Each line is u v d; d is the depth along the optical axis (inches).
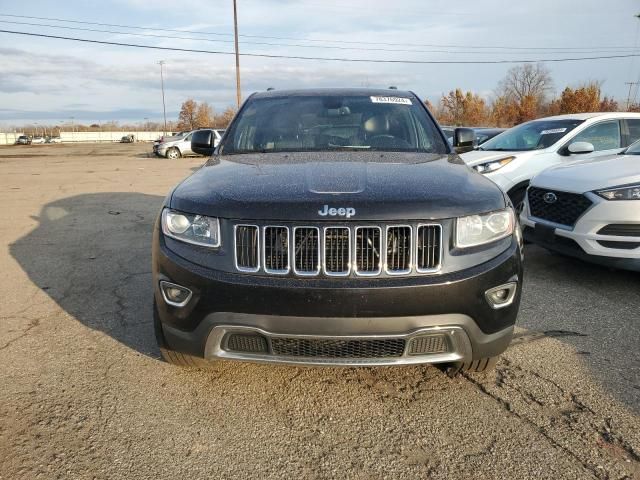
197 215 92.7
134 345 128.3
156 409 100.4
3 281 182.1
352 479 81.5
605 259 165.0
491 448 88.2
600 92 2116.1
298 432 93.6
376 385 109.0
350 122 142.9
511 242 95.3
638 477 80.3
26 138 2903.5
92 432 93.0
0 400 103.0
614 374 112.6
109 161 950.4
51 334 135.1
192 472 83.0
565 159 251.1
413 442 90.4
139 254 222.4
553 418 96.3
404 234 87.3
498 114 2492.6
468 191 95.7
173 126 4591.5
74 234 267.1
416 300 85.8
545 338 131.3
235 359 92.9
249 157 125.3
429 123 144.6
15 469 82.9
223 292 88.1
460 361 93.3
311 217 86.6
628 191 160.6
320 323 86.4
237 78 1328.7
